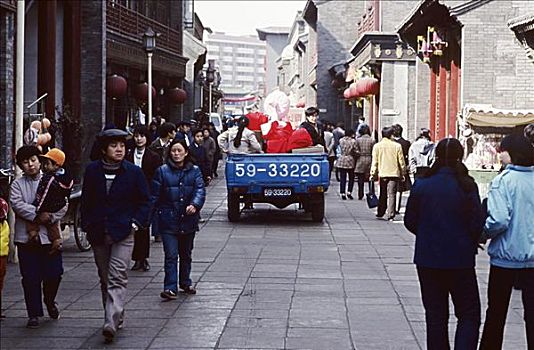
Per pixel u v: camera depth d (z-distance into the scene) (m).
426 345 7.77
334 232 16.72
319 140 20.16
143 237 12.16
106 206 8.52
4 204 8.84
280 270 12.33
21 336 8.53
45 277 8.95
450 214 7.15
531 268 7.31
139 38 29.05
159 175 10.36
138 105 30.97
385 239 15.75
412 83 30.34
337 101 49.72
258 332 8.71
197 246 14.67
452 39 22.42
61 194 8.94
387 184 18.81
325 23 49.66
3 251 8.80
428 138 20.16
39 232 8.87
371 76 31.64
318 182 17.66
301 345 8.22
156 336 8.55
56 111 20.09
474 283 7.25
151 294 10.63
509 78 19.88
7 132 15.05
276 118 20.03
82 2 23.47
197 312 9.62
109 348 8.11
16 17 13.69
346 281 11.51
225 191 25.88
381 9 32.72
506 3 19.83
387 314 9.54
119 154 8.57
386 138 18.86
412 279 11.69
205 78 50.44
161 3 35.28
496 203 7.23
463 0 20.09
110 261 8.54
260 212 20.19
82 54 23.50
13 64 15.12
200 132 20.05
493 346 7.47
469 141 18.22
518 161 7.34
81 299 10.27
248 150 18.39
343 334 8.64
